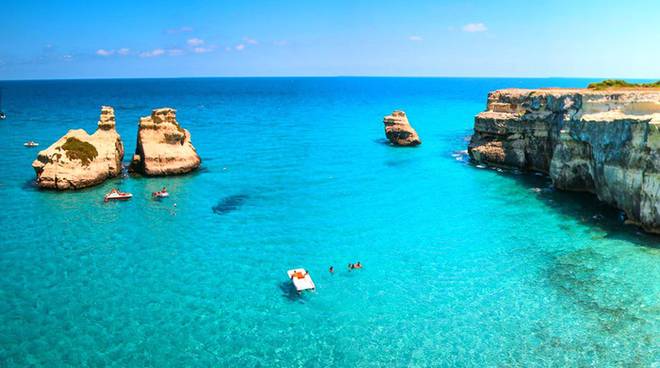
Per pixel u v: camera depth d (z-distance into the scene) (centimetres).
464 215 4038
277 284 2872
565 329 2395
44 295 2677
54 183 4616
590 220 3778
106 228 3697
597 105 4088
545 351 2238
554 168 4578
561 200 4309
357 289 2823
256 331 2397
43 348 2227
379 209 4241
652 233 3425
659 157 3272
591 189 4344
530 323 2455
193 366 2128
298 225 3844
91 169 4819
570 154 4369
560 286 2797
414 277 2966
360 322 2489
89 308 2558
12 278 2859
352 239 3559
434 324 2469
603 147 3809
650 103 3738
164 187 4772
